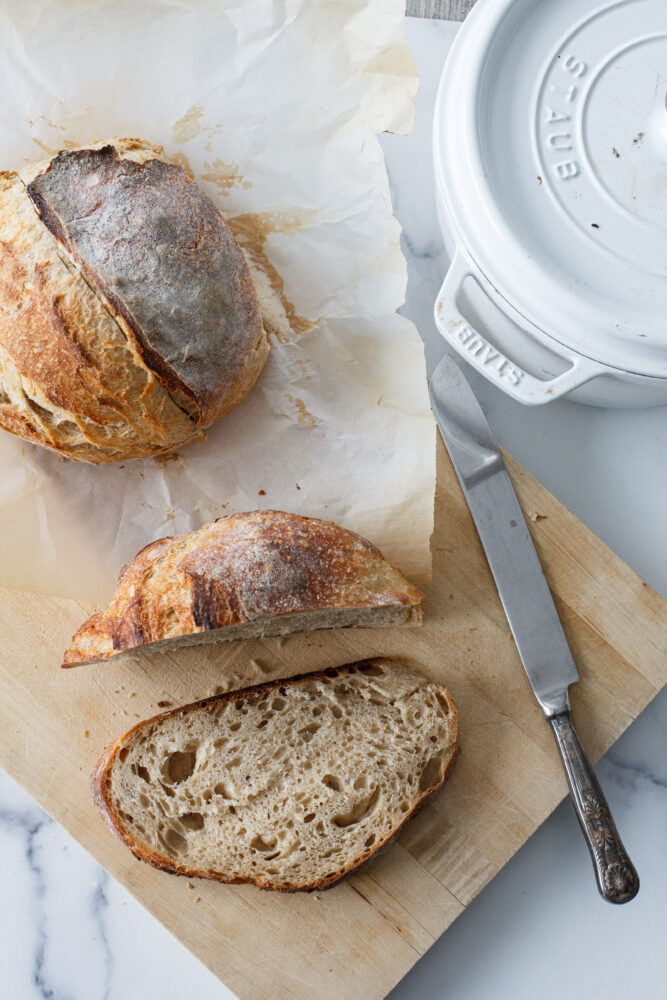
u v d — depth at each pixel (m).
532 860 0.90
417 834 0.86
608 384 0.84
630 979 0.89
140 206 0.80
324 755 0.85
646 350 0.80
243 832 0.84
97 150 0.81
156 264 0.80
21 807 0.91
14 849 0.91
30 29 0.84
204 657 0.87
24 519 0.87
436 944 0.89
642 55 0.81
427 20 0.93
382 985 0.84
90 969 0.90
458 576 0.88
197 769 0.85
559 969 0.89
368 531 0.87
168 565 0.83
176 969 0.90
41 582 0.86
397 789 0.84
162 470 0.88
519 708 0.87
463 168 0.80
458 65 0.82
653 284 0.80
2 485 0.87
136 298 0.80
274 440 0.88
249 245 0.88
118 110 0.86
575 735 0.85
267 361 0.88
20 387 0.81
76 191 0.80
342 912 0.85
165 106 0.86
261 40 0.84
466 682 0.87
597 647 0.87
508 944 0.89
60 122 0.86
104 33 0.84
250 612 0.81
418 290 0.93
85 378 0.80
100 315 0.80
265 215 0.87
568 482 0.92
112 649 0.82
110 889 0.91
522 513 0.88
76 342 0.79
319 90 0.85
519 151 0.81
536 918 0.90
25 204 0.81
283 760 0.84
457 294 0.83
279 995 0.84
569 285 0.80
